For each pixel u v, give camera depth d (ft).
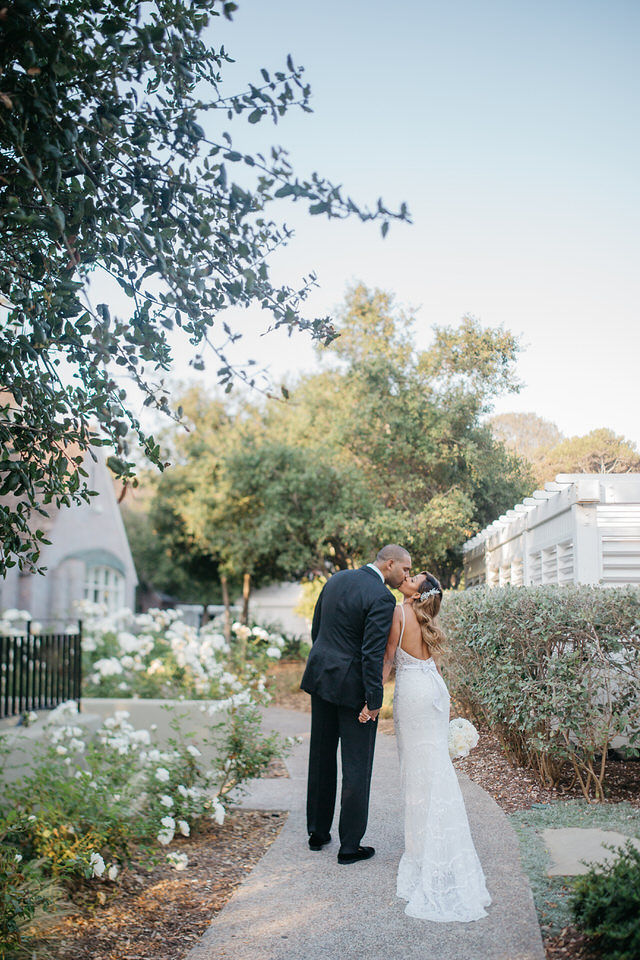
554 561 30.32
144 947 12.37
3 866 12.77
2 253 10.83
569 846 14.56
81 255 10.78
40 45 8.18
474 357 47.80
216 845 17.84
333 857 15.98
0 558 11.83
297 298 11.85
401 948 11.28
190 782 20.12
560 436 45.37
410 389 48.60
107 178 10.80
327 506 51.44
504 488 45.32
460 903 12.37
